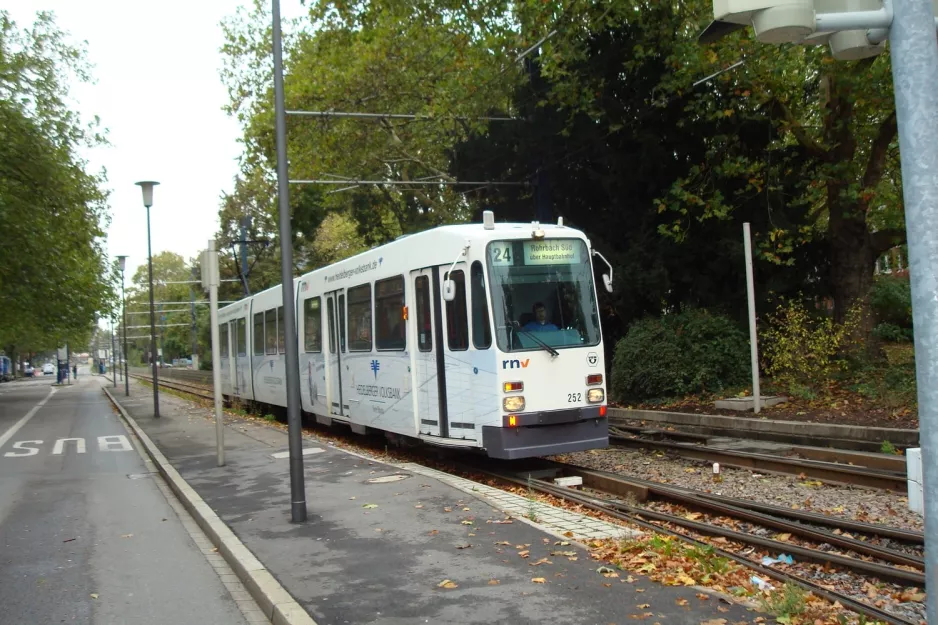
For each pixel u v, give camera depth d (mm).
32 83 31469
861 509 8883
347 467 12219
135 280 112250
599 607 5480
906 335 23844
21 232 31500
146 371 104625
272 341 22328
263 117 29266
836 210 19688
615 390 20688
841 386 17203
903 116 3033
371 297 14633
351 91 24172
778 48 16766
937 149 2963
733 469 11680
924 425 2949
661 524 8469
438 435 12336
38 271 34375
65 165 33156
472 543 7352
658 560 6605
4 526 10008
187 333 101562
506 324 11164
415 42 22859
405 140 29562
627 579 6082
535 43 19562
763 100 18797
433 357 12391
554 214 23703
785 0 3096
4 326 41562
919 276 2951
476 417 11383
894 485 9547
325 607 5898
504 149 22953
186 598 6809
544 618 5336
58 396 48031
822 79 19281
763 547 7438
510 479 11492
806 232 19344
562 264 11758
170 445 17328
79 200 34625
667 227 20641
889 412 14266
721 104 19219
